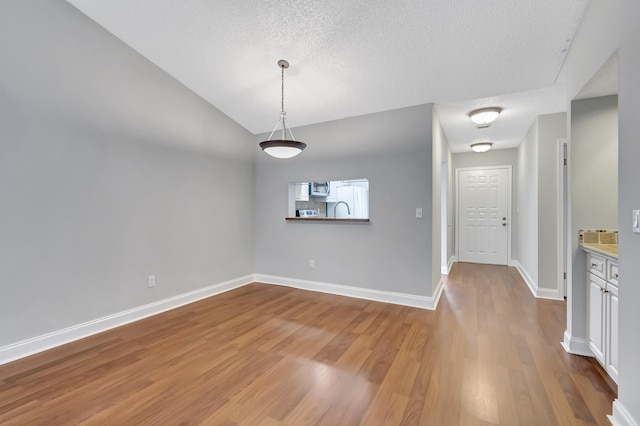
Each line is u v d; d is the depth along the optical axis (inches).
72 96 101.9
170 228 135.5
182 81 137.7
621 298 60.0
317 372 82.4
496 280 183.9
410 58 107.2
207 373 82.2
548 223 148.0
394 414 65.2
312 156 164.9
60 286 99.9
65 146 100.6
